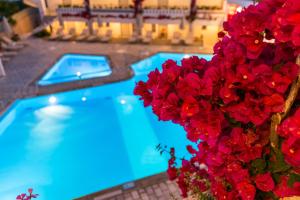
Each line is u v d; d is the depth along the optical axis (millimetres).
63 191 10141
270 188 1698
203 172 2836
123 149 11922
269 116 1706
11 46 19594
